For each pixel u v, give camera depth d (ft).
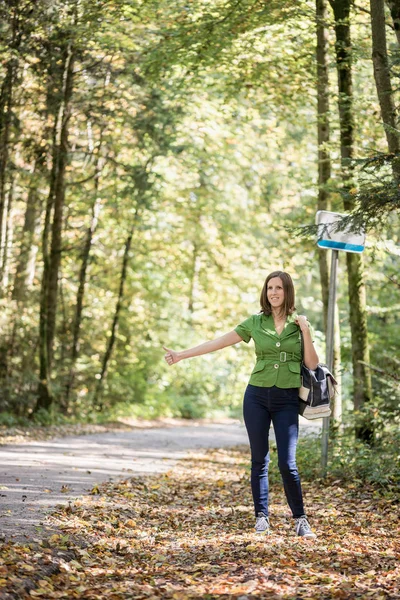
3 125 63.72
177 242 103.76
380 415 36.83
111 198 81.66
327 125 45.83
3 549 19.11
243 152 86.94
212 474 41.47
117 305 94.27
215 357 115.03
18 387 73.10
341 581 18.42
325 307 46.24
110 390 98.02
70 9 53.72
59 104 67.26
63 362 85.66
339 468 34.94
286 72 49.60
